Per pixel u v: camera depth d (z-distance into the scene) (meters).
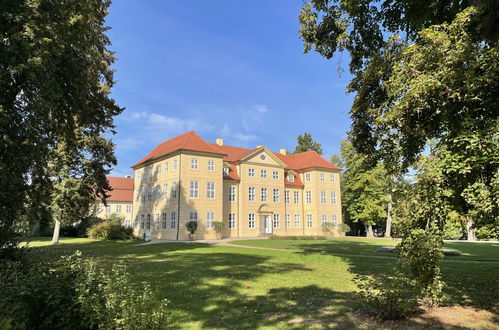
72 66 16.89
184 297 8.89
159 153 46.19
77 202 31.75
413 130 8.43
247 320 7.01
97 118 22.89
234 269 14.14
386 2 10.88
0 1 12.97
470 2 7.62
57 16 15.05
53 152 28.80
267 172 48.88
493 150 6.18
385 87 9.58
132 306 5.14
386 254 21.08
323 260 17.48
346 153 53.78
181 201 39.25
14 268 7.29
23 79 14.34
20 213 15.09
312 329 6.40
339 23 11.34
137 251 23.17
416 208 7.55
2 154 13.68
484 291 9.59
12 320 5.50
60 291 5.54
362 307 7.93
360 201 53.75
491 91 7.26
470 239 40.97
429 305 8.02
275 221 48.66
